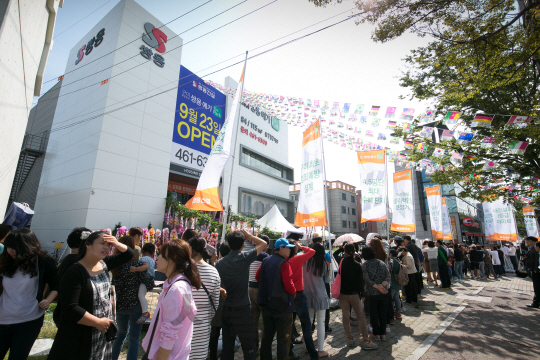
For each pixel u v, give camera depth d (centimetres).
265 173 2423
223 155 616
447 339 507
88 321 229
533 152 805
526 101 814
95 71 1403
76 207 1219
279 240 377
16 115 319
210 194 586
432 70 852
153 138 1449
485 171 911
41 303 279
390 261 646
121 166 1289
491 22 516
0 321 261
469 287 1083
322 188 672
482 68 581
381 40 555
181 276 227
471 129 885
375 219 828
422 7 503
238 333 315
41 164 1655
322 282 455
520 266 1730
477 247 1384
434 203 1419
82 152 1297
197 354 260
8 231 328
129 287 350
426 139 895
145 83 1444
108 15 1454
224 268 330
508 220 1464
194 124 1772
